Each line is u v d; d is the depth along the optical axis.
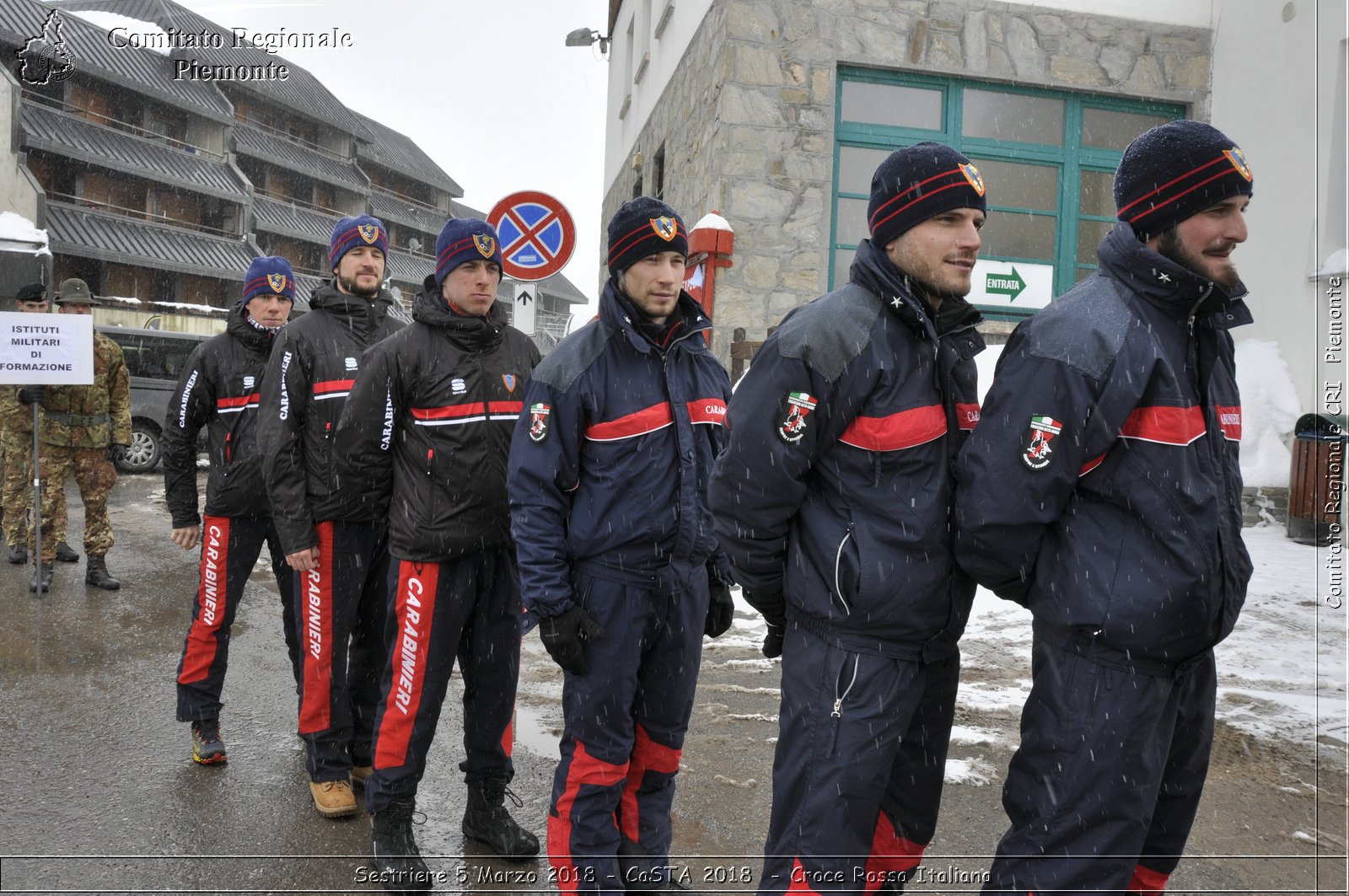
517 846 3.27
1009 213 10.04
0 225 14.59
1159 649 2.06
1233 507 2.16
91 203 37.56
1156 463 2.06
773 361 2.18
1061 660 2.14
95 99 37.66
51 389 7.19
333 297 3.76
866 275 2.22
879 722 2.17
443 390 3.13
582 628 2.72
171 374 15.81
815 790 2.17
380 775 3.11
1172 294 2.09
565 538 2.77
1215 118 9.99
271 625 6.44
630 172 15.84
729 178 9.33
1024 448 2.06
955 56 9.70
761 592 2.36
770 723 4.44
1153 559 2.06
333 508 3.55
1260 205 9.33
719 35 9.50
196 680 4.03
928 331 2.17
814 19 9.41
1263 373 8.91
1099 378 2.03
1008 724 4.35
